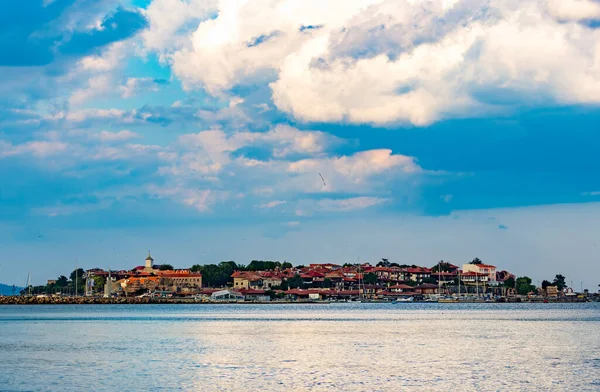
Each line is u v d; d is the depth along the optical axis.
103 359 89.88
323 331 138.75
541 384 69.62
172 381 72.06
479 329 143.38
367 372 77.62
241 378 73.81
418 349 100.94
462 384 69.81
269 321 179.50
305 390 66.94
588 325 156.25
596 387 68.00
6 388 68.44
